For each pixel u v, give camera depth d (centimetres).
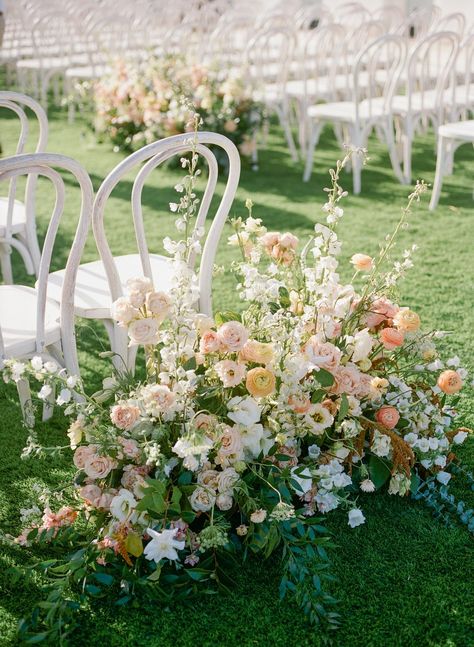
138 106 613
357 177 523
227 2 872
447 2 1109
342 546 199
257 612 180
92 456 187
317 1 1117
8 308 232
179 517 182
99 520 188
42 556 196
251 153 590
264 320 203
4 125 762
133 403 187
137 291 189
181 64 618
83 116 791
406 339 225
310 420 195
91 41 802
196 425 188
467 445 242
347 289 223
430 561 195
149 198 516
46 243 204
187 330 197
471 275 381
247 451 197
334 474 202
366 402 215
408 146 546
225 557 187
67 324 221
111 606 181
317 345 198
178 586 183
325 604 181
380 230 450
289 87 632
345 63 622
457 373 221
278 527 185
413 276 379
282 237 221
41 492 219
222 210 231
